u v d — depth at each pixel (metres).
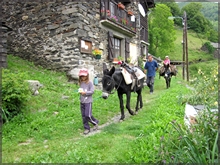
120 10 12.49
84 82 4.61
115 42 12.63
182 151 2.85
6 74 5.07
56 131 4.48
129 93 5.57
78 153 3.32
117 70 5.51
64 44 9.09
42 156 3.27
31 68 9.17
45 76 8.39
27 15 10.05
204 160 2.63
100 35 10.41
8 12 10.45
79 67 8.79
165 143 3.30
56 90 7.35
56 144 3.83
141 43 16.52
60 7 9.16
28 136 4.19
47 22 9.51
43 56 9.63
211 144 2.92
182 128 3.57
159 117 5.12
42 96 6.44
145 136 4.01
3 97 4.71
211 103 4.93
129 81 5.32
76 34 8.79
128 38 13.84
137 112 6.07
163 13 25.02
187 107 5.71
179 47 33.44
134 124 4.86
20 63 9.35
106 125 5.11
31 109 5.54
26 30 10.08
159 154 3.07
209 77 6.67
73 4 8.86
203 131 3.17
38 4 9.73
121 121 5.30
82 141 3.94
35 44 9.88
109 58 11.02
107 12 10.57
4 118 4.64
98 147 3.66
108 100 7.42
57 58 9.28
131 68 6.02
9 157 3.30
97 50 9.73
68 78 8.97
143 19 17.16
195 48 30.14
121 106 5.43
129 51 13.88
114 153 3.42
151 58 9.85
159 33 25.75
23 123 4.73
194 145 2.89
